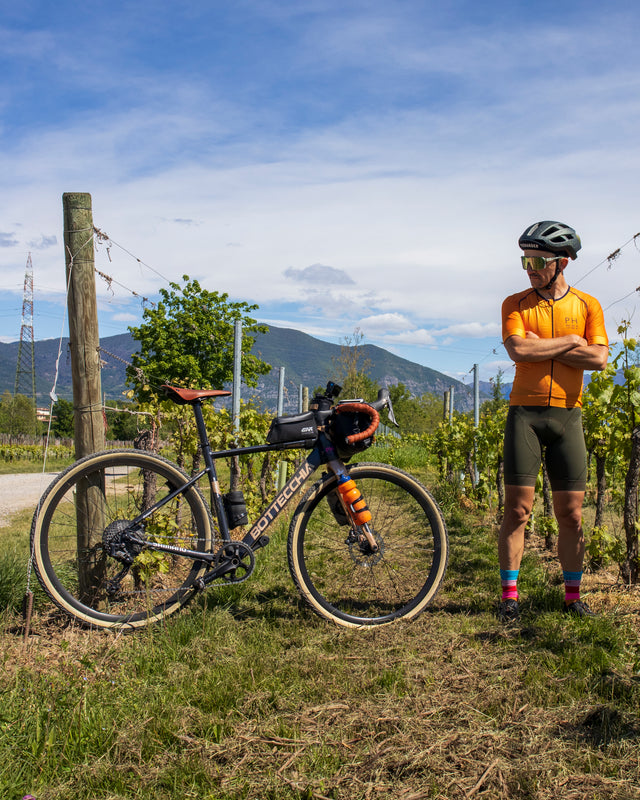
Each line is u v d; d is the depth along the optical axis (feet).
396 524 11.85
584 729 7.36
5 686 8.35
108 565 11.41
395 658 9.47
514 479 11.15
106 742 7.11
